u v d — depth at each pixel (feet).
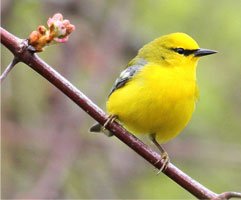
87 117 47.52
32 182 44.47
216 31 53.06
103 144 48.75
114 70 48.78
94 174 48.75
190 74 31.04
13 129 45.21
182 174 24.18
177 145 49.37
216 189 51.06
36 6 50.55
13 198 43.21
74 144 45.60
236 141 50.80
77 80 48.16
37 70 21.76
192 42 31.68
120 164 48.78
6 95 46.68
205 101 51.34
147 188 49.44
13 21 49.75
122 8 51.19
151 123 29.84
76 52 48.11
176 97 29.60
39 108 47.93
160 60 31.30
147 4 53.62
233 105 51.37
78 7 49.83
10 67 20.88
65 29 20.49
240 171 51.70
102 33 49.49
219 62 52.75
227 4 53.21
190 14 53.52
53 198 42.16
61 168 43.88
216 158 49.42
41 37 20.62
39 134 45.70
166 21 53.67
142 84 29.58
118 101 29.71
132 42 49.52
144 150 24.81
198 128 50.93
